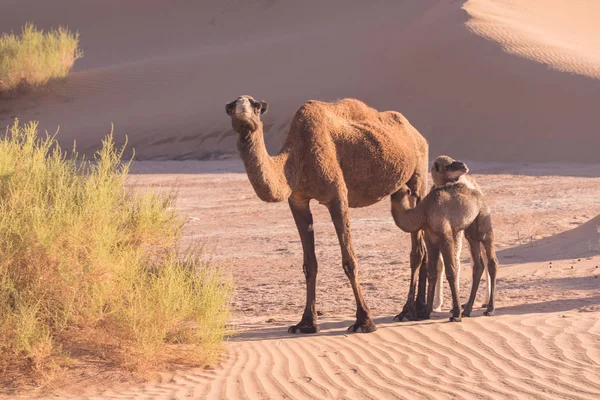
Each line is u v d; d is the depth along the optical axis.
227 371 19.69
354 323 25.14
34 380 18.67
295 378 18.80
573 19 187.12
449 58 139.62
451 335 21.98
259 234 52.84
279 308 30.03
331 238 49.66
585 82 122.44
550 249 39.88
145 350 19.50
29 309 19.25
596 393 16.22
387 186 25.09
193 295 21.97
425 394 16.95
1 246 19.73
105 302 20.77
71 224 20.14
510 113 122.25
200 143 136.12
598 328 21.33
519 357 19.19
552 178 82.62
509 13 173.38
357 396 17.16
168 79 172.38
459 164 24.66
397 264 39.41
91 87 169.00
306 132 23.39
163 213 23.75
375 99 141.12
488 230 24.84
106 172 23.05
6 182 21.48
